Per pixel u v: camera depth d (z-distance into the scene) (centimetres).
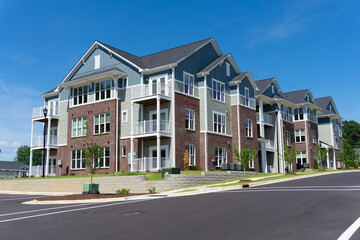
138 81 3231
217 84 3566
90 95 3481
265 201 1386
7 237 966
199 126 3325
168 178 2398
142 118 3189
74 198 1984
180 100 3141
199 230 909
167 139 3048
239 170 3359
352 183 2073
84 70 3675
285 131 4653
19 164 8700
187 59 3322
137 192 2455
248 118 3806
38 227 1103
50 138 3772
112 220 1158
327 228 843
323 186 1958
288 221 955
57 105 3988
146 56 3722
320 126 5928
